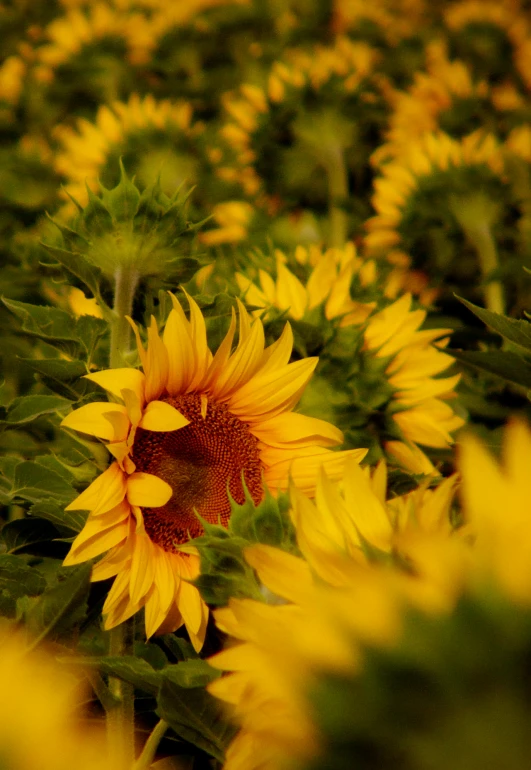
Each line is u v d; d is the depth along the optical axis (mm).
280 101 1971
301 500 1058
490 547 806
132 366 1240
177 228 1268
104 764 859
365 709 752
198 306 1278
